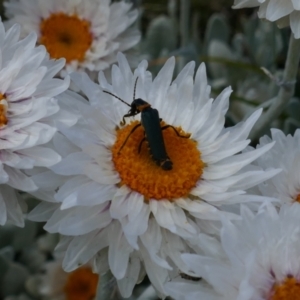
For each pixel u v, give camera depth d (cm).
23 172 22
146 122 22
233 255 21
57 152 22
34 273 31
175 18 40
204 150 23
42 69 22
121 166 22
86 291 31
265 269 21
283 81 27
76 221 22
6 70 23
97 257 23
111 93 23
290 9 25
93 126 23
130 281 22
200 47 40
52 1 30
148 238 22
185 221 22
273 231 22
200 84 24
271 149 24
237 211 23
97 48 29
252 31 38
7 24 29
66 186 22
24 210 23
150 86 24
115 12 29
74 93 23
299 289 21
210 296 21
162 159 22
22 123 22
